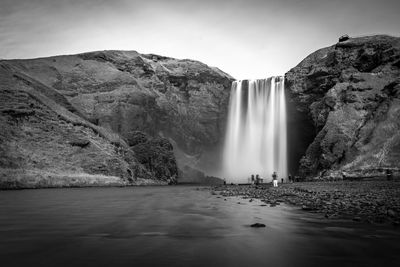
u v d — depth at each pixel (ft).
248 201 68.74
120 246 26.13
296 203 59.62
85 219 41.81
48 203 65.87
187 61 385.29
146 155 235.20
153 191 114.93
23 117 170.71
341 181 150.71
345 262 21.34
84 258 22.47
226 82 343.26
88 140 189.26
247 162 296.10
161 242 27.68
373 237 28.78
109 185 173.17
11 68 224.12
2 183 130.11
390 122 177.47
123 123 277.85
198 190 121.29
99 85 308.19
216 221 39.73
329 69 237.25
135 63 357.00
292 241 27.81
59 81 301.22
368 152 172.45
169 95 348.59
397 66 205.57
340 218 39.99
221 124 325.83
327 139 190.80
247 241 27.99
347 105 201.26
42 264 20.99
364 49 224.53
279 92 276.82
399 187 93.35
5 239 28.91
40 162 156.25
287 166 266.36
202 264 21.08
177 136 326.85
